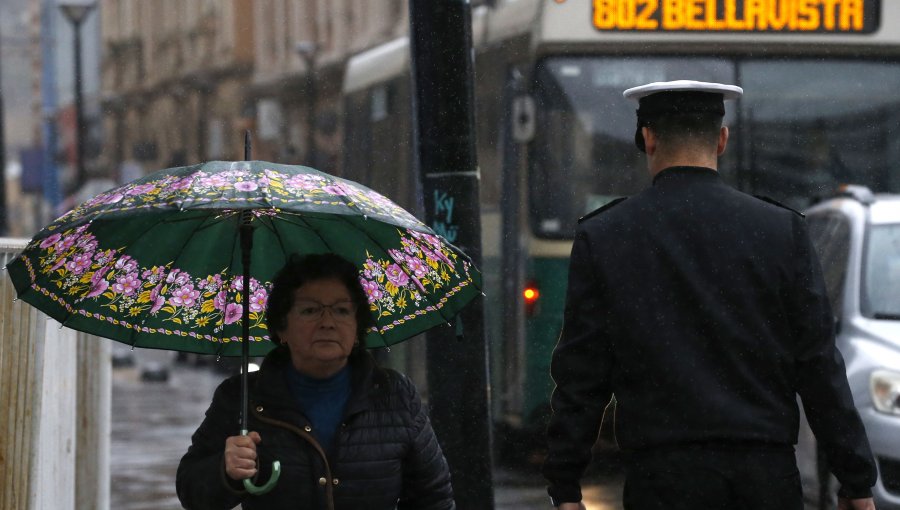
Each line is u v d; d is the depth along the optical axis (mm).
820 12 35688
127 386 80500
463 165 17094
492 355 36750
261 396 12258
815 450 25578
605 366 13070
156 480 36656
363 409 12250
